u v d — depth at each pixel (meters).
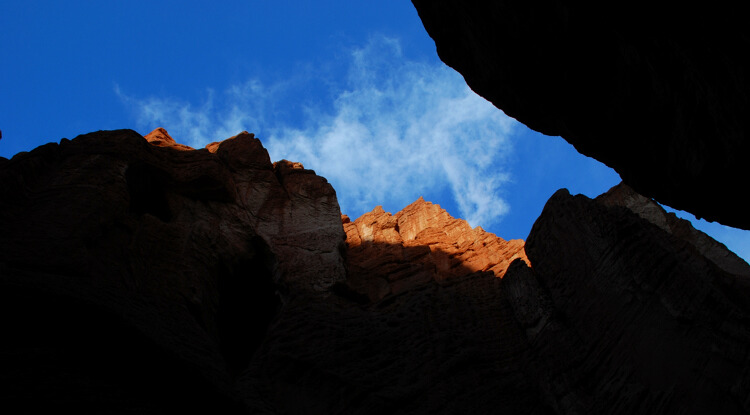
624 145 13.54
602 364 17.09
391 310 23.36
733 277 17.59
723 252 25.30
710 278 16.50
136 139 23.98
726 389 13.73
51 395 10.60
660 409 14.53
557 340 19.05
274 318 22.17
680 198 13.12
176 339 14.23
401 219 37.25
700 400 14.02
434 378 18.19
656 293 17.14
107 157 21.94
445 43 14.99
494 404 17.56
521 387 18.20
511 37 13.02
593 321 18.44
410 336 20.52
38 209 17.97
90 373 11.84
